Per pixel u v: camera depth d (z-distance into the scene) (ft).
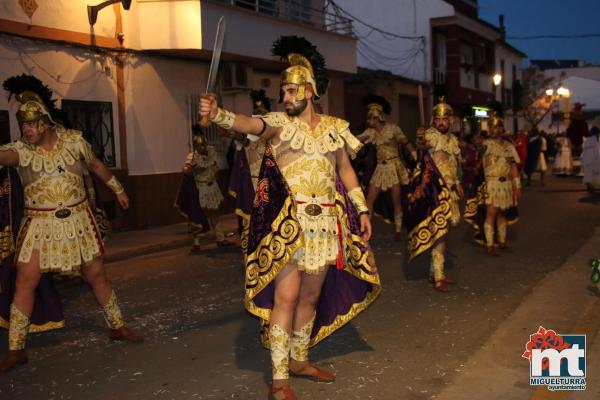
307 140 12.40
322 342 16.90
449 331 17.61
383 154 33.24
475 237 29.91
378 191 33.50
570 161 77.97
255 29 46.26
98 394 13.87
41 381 14.75
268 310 13.26
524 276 24.17
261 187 12.69
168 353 16.48
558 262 26.71
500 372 14.19
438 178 21.99
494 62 114.83
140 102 41.39
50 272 16.98
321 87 13.07
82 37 37.11
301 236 12.22
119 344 17.34
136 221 41.14
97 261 16.79
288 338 12.53
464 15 91.25
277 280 12.50
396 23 90.12
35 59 34.37
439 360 15.31
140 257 31.89
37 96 15.51
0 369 15.35
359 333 17.63
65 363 15.94
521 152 65.98
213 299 22.18
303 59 12.76
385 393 13.38
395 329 17.93
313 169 12.46
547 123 164.76
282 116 12.46
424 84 87.76
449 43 94.43
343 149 13.23
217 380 14.46
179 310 20.80
